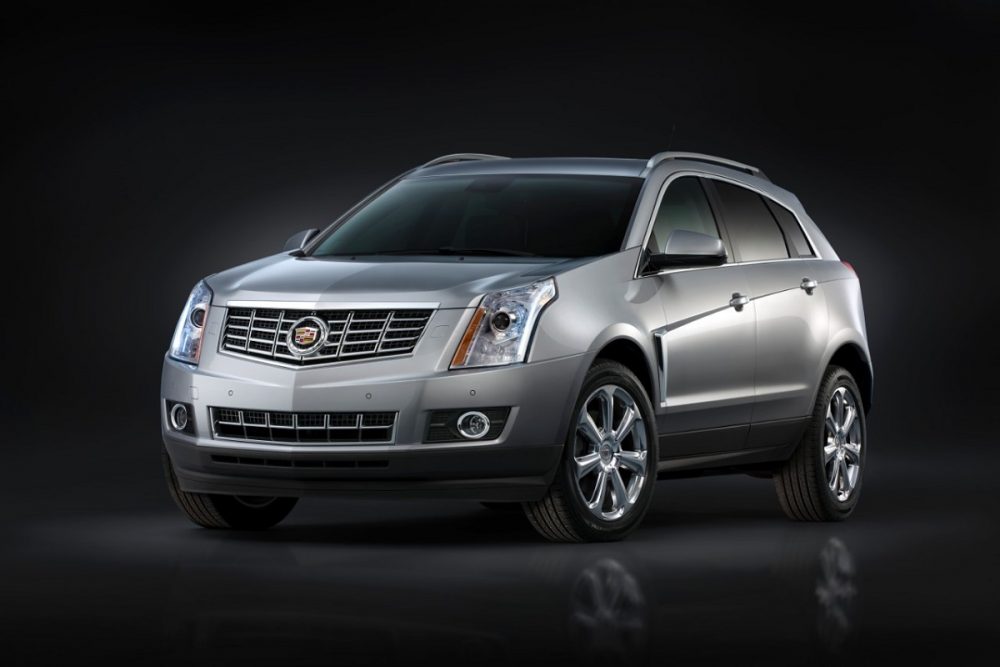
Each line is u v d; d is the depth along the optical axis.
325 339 7.69
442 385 7.52
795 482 9.48
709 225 9.09
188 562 7.31
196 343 8.11
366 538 8.27
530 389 7.56
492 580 6.71
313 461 7.65
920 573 7.13
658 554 7.62
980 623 5.91
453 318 7.59
